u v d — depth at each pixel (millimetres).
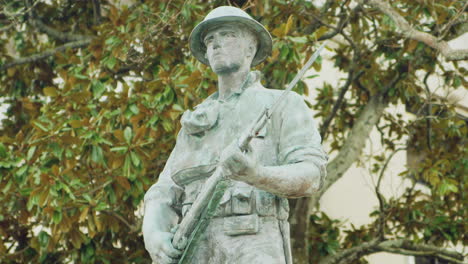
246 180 3062
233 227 3281
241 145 2969
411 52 9898
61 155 8102
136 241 9562
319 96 11070
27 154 8281
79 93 8344
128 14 9016
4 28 9438
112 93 8398
